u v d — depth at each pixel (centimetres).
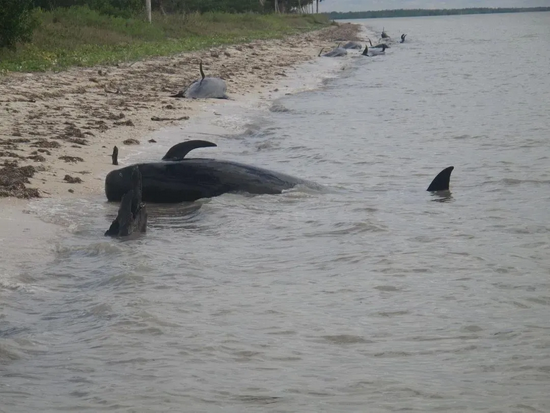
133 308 1098
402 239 1481
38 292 1198
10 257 1346
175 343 983
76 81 3794
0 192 1723
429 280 1241
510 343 984
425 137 2667
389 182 2019
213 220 1623
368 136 2683
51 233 1496
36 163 2011
